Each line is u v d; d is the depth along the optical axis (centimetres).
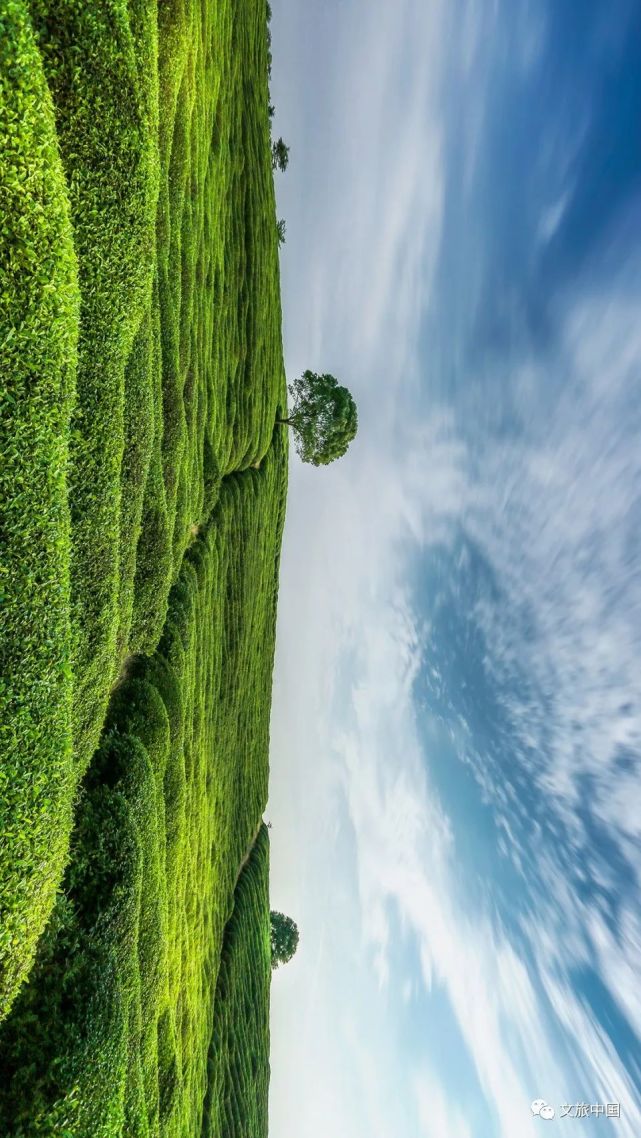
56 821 659
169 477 1516
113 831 1001
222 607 2658
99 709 971
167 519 1414
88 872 944
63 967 824
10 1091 702
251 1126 3131
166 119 1445
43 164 587
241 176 2992
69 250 631
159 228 1455
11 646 611
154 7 911
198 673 2098
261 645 4038
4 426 590
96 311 839
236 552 2977
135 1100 1016
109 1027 850
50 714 654
